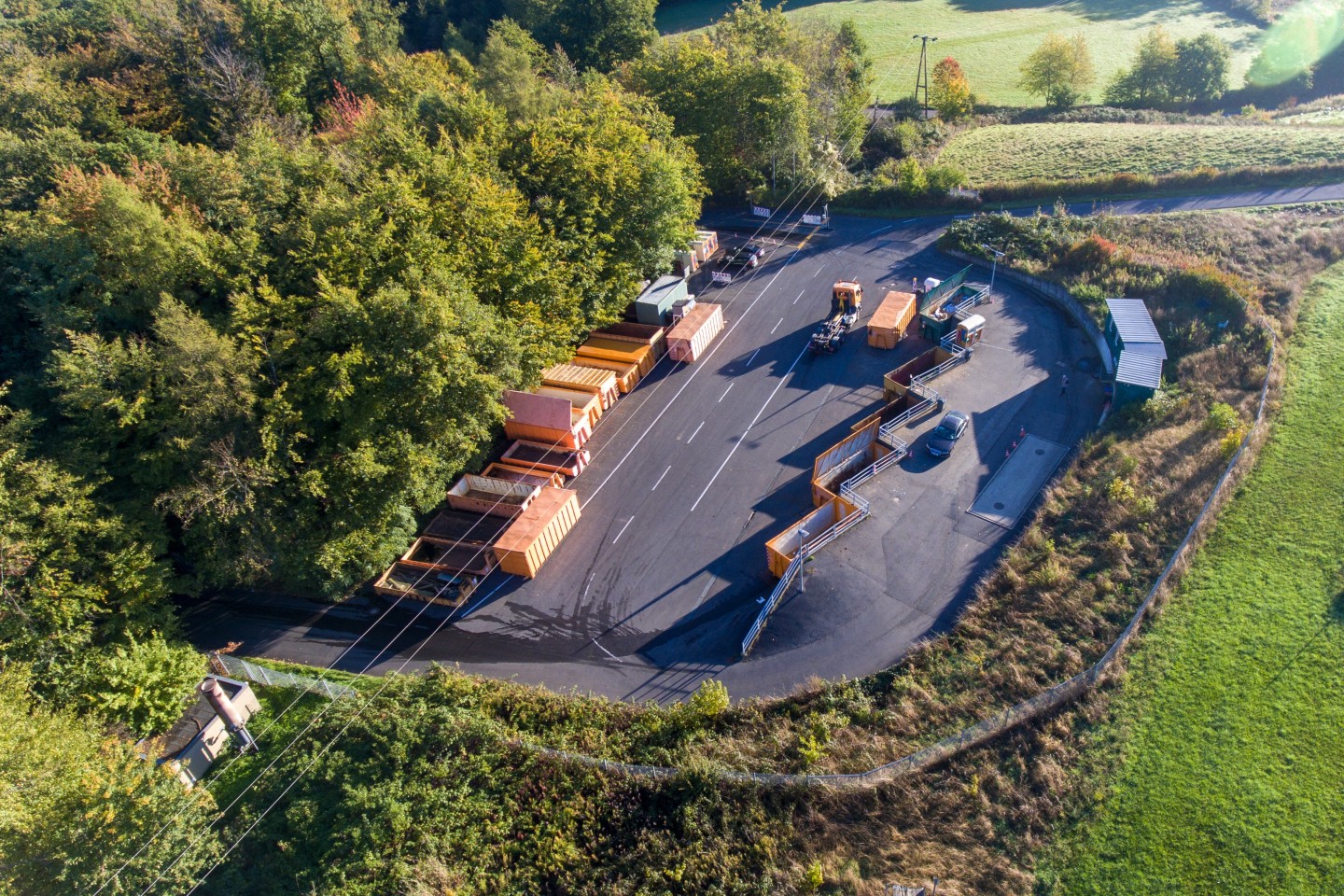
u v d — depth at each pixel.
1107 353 54.66
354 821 32.44
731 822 30.80
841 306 61.31
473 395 43.56
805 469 48.84
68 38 79.50
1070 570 39.19
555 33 103.44
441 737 34.78
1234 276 56.97
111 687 35.41
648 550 44.62
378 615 42.72
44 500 37.09
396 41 100.25
